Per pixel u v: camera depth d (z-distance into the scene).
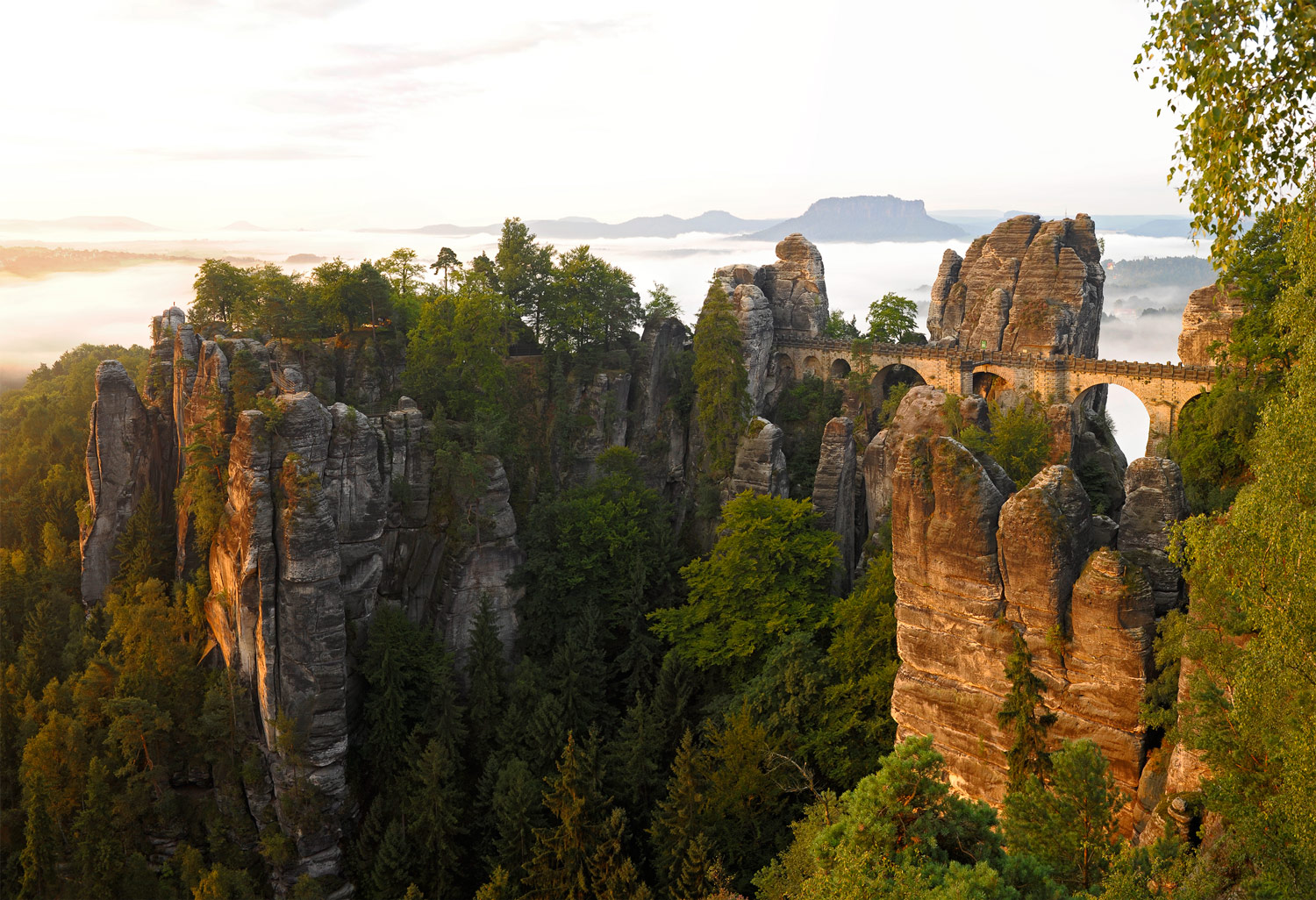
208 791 82.12
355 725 84.94
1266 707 28.92
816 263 123.00
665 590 97.06
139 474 106.00
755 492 102.50
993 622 55.50
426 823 73.75
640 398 116.12
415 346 102.62
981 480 56.03
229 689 81.19
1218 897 33.16
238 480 81.25
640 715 74.94
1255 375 64.94
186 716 82.62
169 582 99.81
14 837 82.50
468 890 75.31
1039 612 53.59
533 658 93.75
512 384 110.25
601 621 93.25
